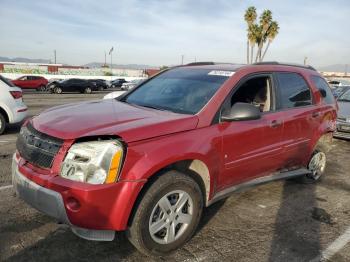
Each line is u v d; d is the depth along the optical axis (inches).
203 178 139.2
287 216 167.9
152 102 159.8
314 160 212.7
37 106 631.8
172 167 130.7
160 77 184.9
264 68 173.0
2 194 173.3
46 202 113.9
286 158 181.8
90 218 109.7
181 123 129.7
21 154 129.4
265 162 166.9
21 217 149.3
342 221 166.7
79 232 114.0
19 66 2364.7
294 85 189.8
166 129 124.3
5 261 119.0
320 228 157.9
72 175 110.6
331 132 221.3
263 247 138.4
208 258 128.6
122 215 112.5
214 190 144.1
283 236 148.2
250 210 171.6
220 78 157.4
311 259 132.1
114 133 113.6
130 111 142.3
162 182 119.9
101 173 109.8
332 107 218.7
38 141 121.7
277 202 184.1
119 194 111.2
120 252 127.9
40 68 2397.9
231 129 144.5
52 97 962.1
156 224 122.5
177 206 127.2
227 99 147.5
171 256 128.3
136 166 113.1
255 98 167.3
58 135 116.1
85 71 2402.8
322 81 219.0
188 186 128.0
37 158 120.3
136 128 118.0
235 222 157.9
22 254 123.4
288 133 177.6
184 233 131.8
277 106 174.4
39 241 131.9
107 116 132.3
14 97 329.7
